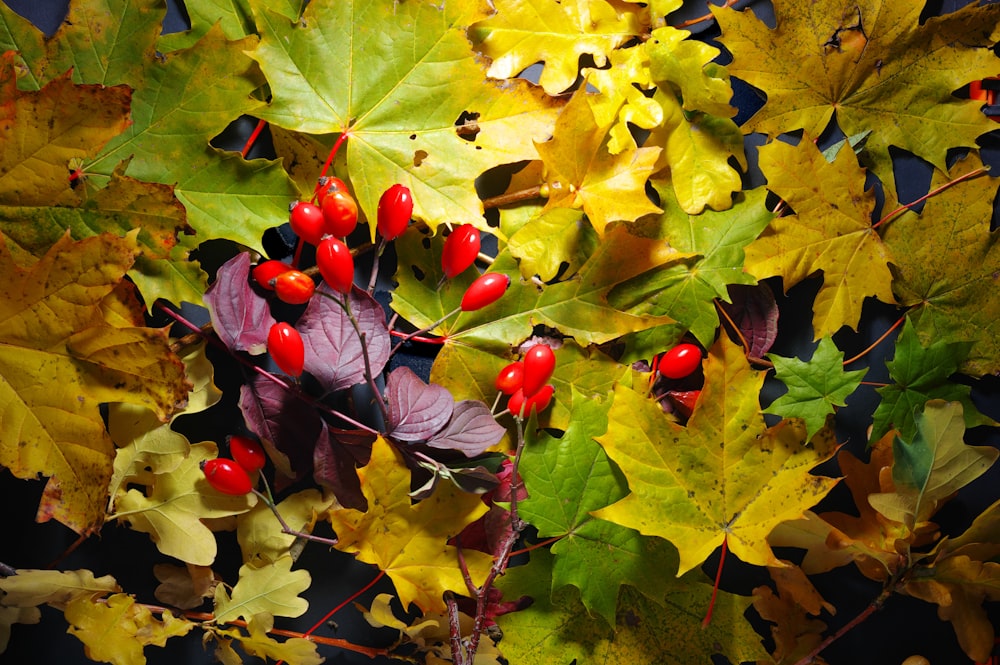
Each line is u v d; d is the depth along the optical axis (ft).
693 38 2.38
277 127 2.27
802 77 2.33
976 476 2.31
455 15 2.21
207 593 2.34
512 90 2.25
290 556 2.30
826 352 2.30
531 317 2.30
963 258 2.39
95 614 2.26
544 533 2.28
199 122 2.18
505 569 2.34
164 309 2.25
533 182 2.30
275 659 2.36
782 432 2.29
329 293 2.23
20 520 2.34
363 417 2.36
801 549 2.43
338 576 2.40
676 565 2.33
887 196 2.37
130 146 2.18
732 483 2.29
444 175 2.24
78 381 2.17
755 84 2.33
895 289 2.39
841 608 2.45
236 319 2.21
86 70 2.16
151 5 2.15
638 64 2.29
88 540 2.35
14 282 2.11
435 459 2.29
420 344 2.36
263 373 2.24
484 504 2.28
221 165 2.20
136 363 2.18
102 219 2.16
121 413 2.26
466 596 2.36
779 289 2.43
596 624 2.37
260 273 2.20
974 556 2.36
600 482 2.30
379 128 2.23
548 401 2.27
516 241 2.29
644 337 2.35
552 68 2.29
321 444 2.28
